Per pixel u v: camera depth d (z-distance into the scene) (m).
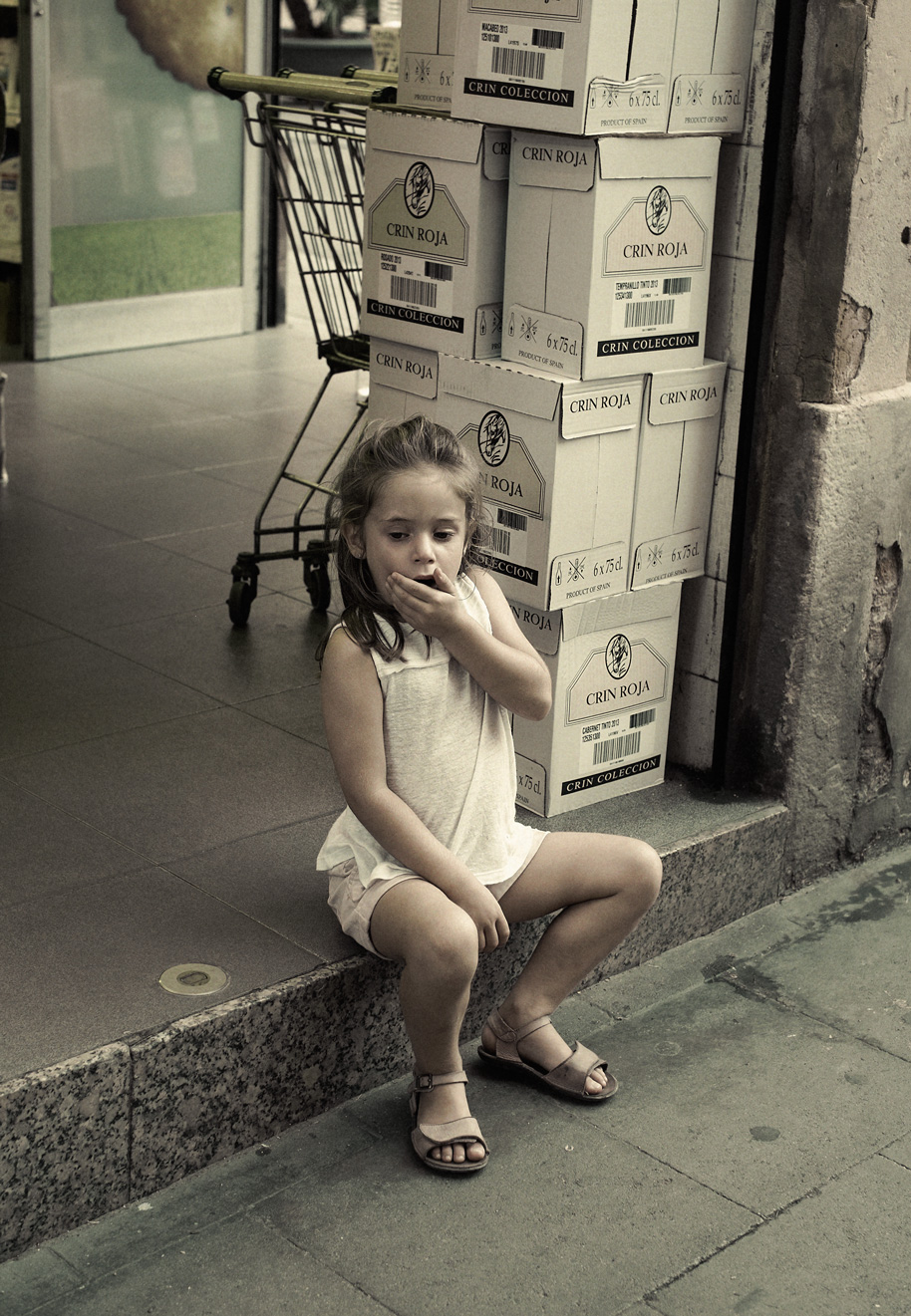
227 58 7.25
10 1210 2.00
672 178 2.65
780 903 3.17
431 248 2.79
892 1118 2.46
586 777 3.00
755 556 2.99
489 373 2.73
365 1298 1.99
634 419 2.77
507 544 2.78
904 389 3.02
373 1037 2.43
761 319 2.85
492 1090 2.49
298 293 8.19
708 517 3.01
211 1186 2.20
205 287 7.57
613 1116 2.43
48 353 7.02
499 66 2.58
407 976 2.21
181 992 2.23
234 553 4.55
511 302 2.73
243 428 5.97
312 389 6.69
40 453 5.49
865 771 3.28
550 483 2.67
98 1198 2.11
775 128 2.74
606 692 2.96
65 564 4.36
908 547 3.12
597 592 2.83
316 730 3.33
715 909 3.02
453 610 2.21
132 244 7.18
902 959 2.96
